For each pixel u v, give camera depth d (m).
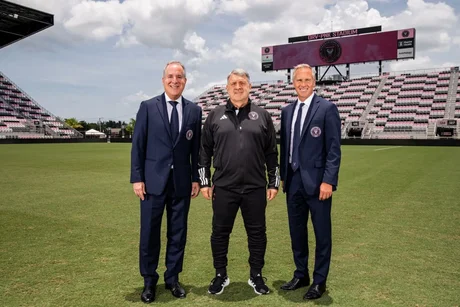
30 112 46.50
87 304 2.80
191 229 4.94
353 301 2.84
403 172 11.11
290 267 3.61
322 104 3.01
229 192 3.05
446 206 6.30
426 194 7.43
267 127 3.09
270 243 4.33
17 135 40.47
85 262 3.66
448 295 2.93
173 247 3.10
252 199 3.04
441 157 17.03
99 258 3.78
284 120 3.18
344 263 3.65
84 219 5.41
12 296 2.92
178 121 3.06
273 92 52.25
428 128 36.03
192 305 2.81
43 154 19.58
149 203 3.03
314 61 42.19
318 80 43.47
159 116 3.02
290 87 52.34
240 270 3.52
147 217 3.02
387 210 6.00
